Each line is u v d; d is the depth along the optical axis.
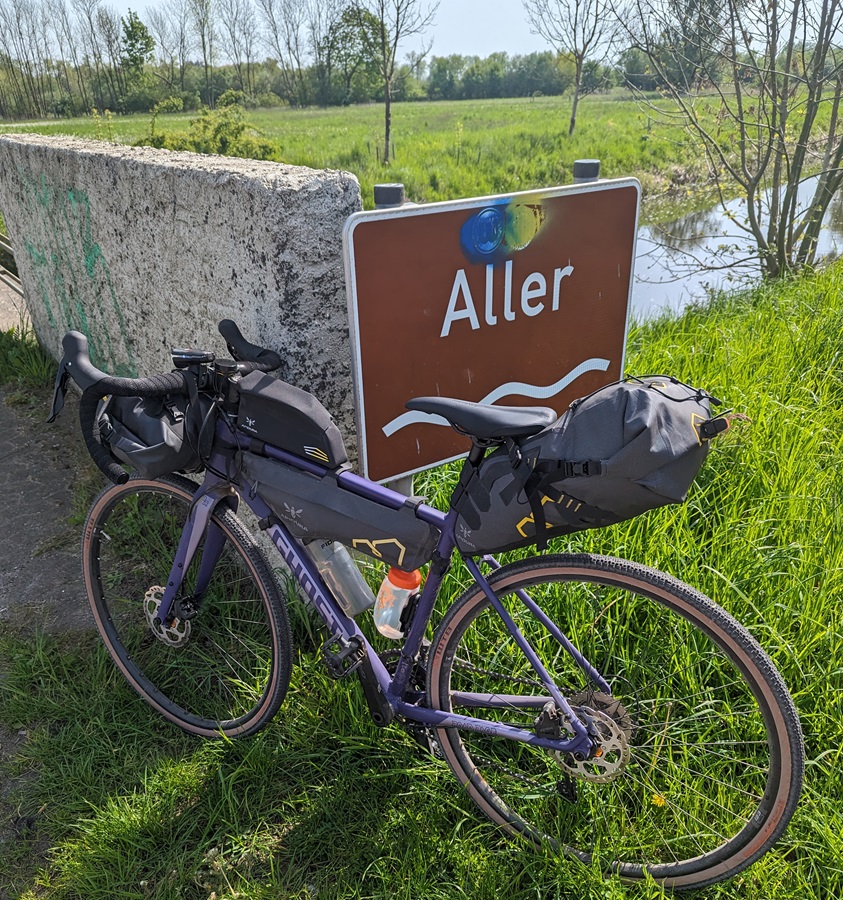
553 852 1.81
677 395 1.48
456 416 1.60
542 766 2.06
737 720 2.04
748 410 3.41
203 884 1.86
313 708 2.26
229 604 2.62
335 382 2.34
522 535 1.61
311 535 1.90
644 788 1.93
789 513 2.72
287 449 1.88
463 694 1.89
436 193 15.73
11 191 4.23
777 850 1.81
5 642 2.60
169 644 2.27
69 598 2.85
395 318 2.20
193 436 1.91
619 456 1.38
